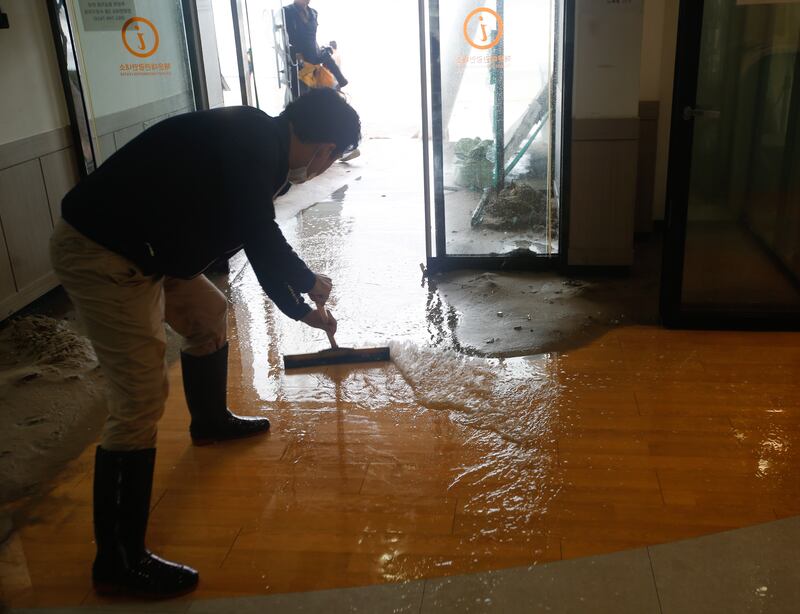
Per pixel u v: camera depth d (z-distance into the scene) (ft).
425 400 10.16
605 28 13.09
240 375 11.10
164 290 8.36
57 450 9.41
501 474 8.52
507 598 6.69
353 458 8.95
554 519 7.73
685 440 9.04
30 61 14.01
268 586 6.98
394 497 8.19
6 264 13.39
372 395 10.36
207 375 9.05
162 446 9.38
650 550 7.22
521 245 14.83
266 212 7.13
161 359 7.05
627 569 6.98
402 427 9.56
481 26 13.51
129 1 14.76
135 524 6.97
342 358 11.24
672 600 6.58
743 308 12.24
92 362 11.73
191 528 7.83
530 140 14.14
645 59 15.42
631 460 8.68
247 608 6.72
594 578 6.88
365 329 12.50
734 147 11.59
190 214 6.90
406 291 14.10
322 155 7.49
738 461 8.59
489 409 9.87
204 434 9.36
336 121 7.29
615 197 13.97
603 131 13.60
